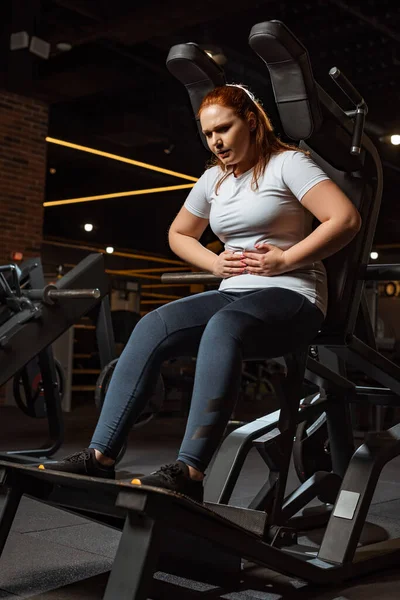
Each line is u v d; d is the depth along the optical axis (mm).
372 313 5914
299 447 2688
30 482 1668
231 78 8953
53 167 13719
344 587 1832
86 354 8953
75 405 7953
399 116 9727
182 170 11266
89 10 7039
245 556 1538
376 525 2545
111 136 10367
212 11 6762
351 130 1861
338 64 8500
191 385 6535
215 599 1722
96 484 1413
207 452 1535
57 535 2271
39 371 4070
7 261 7457
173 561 1724
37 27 7660
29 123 7727
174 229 1999
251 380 9375
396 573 1978
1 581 1810
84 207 16469
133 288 10703
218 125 1729
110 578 1360
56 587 1768
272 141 1783
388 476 3646
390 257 15609
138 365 1616
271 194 1731
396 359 5918
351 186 1912
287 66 1685
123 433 1593
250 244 1768
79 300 3645
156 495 1334
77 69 8227
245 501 2910
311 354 2508
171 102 9883
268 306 1646
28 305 3490
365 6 7039
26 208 7656
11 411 6824
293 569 1658
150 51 8672
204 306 1729
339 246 1651
